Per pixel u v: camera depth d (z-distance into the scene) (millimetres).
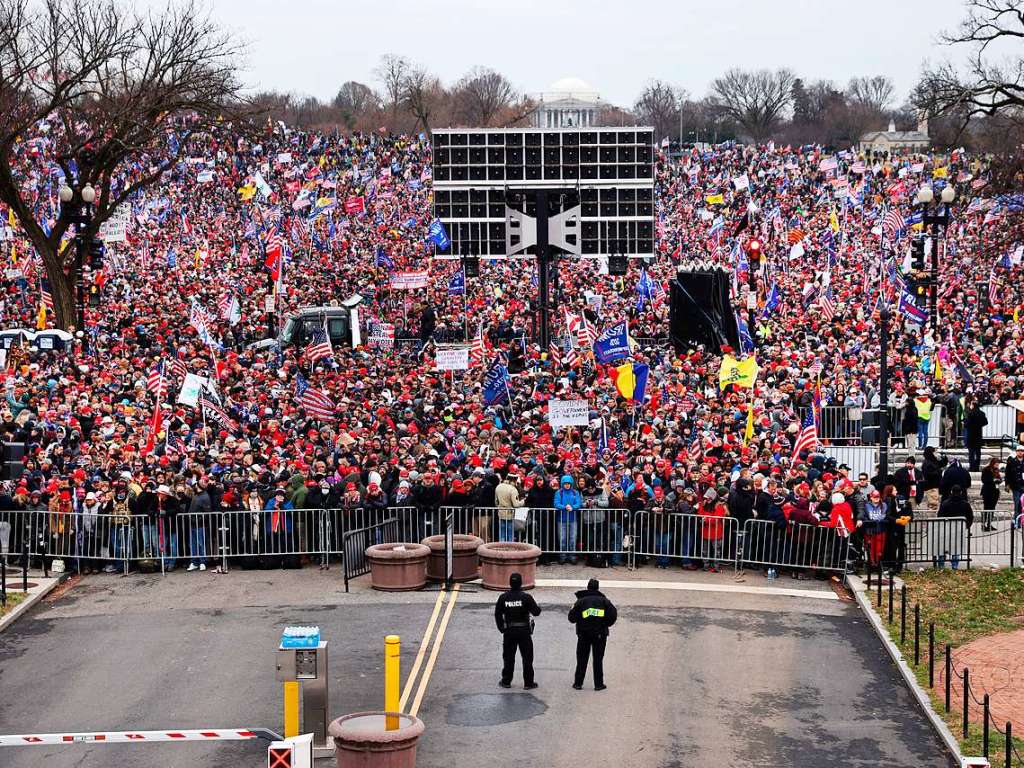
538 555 39469
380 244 120625
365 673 32000
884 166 136750
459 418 54062
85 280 73625
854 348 65000
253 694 30781
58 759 27188
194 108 85125
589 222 81312
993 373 59000
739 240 87625
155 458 45438
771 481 41438
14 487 42531
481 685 31172
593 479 42750
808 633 35469
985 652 33156
